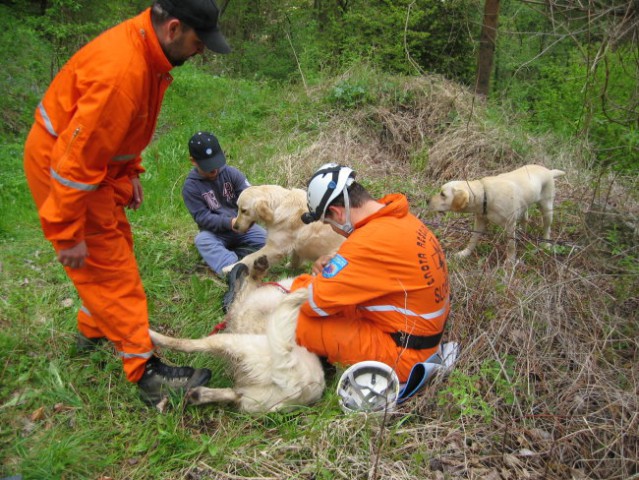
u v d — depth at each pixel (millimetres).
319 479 2340
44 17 9414
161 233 4793
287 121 7906
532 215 5070
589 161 5656
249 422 2672
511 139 6609
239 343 2748
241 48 17203
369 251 2586
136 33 2211
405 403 2742
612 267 3477
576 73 7492
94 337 3047
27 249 4297
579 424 2617
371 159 6785
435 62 11391
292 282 3396
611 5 3332
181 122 8586
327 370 3031
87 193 2186
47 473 2324
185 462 2439
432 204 4438
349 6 14750
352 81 8070
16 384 2832
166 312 3672
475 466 2445
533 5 4223
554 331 3125
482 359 3021
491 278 3553
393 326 2721
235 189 4527
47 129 2295
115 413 2732
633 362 2971
